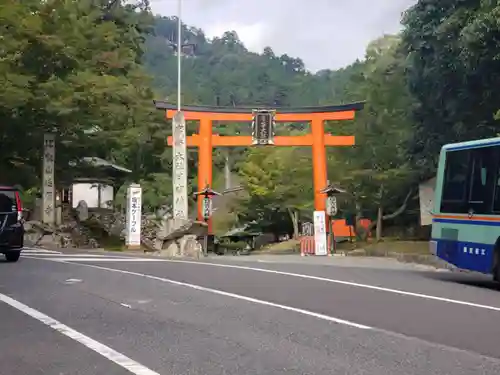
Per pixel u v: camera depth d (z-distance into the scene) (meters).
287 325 8.66
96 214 41.38
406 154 36.59
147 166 44.28
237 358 6.74
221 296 11.26
